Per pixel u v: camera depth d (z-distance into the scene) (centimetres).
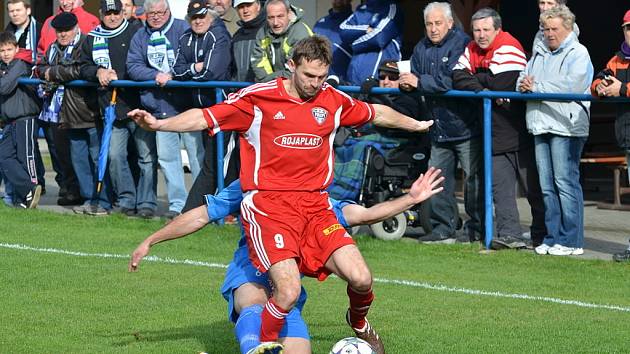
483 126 2192
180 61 2452
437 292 1775
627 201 2998
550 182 2142
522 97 2119
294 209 1179
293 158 1188
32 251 2117
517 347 1403
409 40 3772
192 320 1540
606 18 3591
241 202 1205
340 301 1691
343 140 2280
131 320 1537
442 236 2292
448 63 2188
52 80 2653
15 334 1441
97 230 2417
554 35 2077
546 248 2153
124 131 2602
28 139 2742
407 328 1509
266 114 1183
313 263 1179
